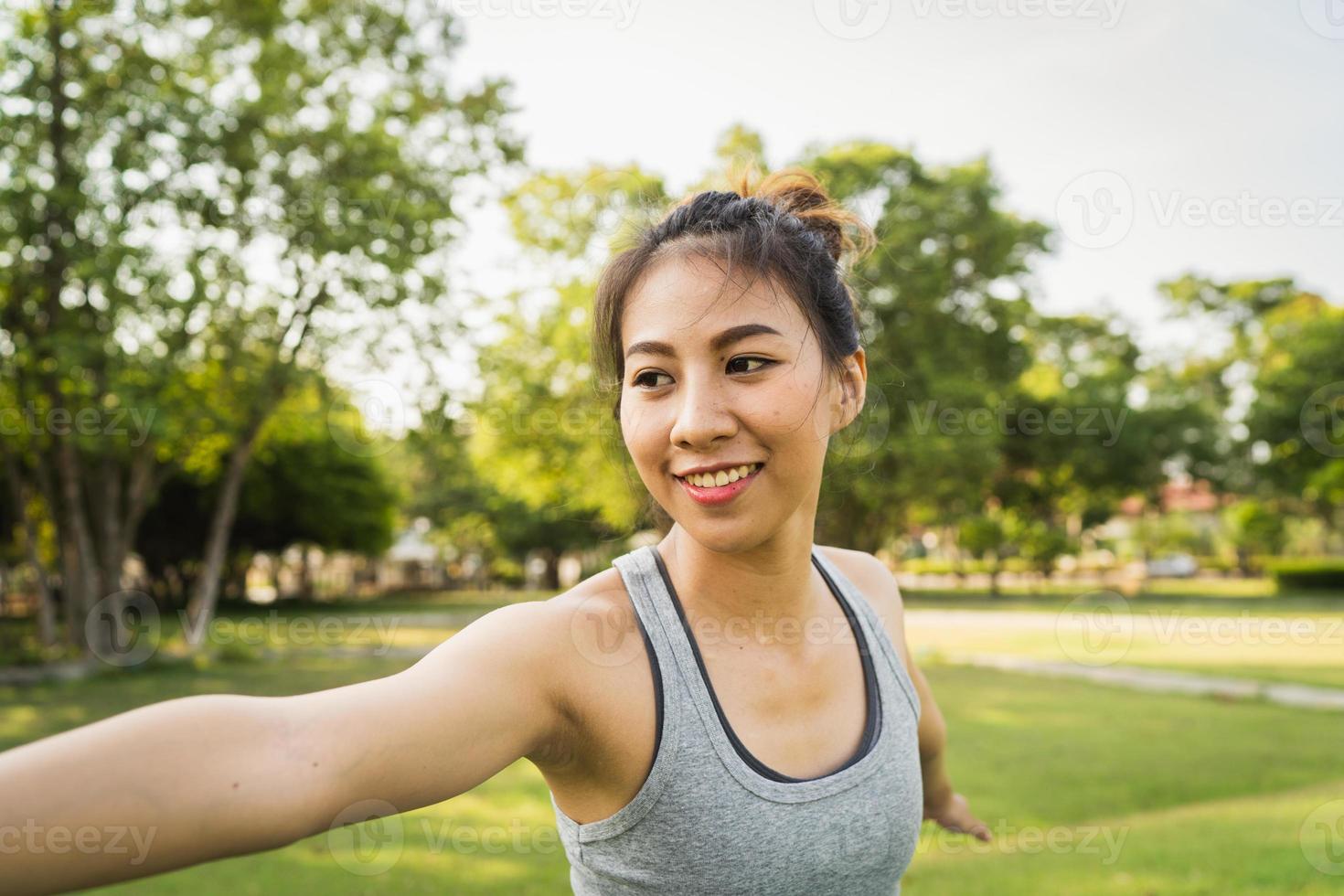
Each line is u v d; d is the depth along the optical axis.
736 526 0.94
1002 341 20.81
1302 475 32.44
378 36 14.88
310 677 13.52
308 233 14.63
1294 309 32.50
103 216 13.73
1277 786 6.93
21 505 15.78
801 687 1.07
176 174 14.19
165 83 14.38
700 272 0.94
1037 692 12.06
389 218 14.52
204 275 14.10
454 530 44.12
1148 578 45.12
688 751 0.96
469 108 15.04
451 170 15.29
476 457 18.00
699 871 0.97
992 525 34.78
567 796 1.01
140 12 14.14
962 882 4.86
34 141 14.03
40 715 10.40
